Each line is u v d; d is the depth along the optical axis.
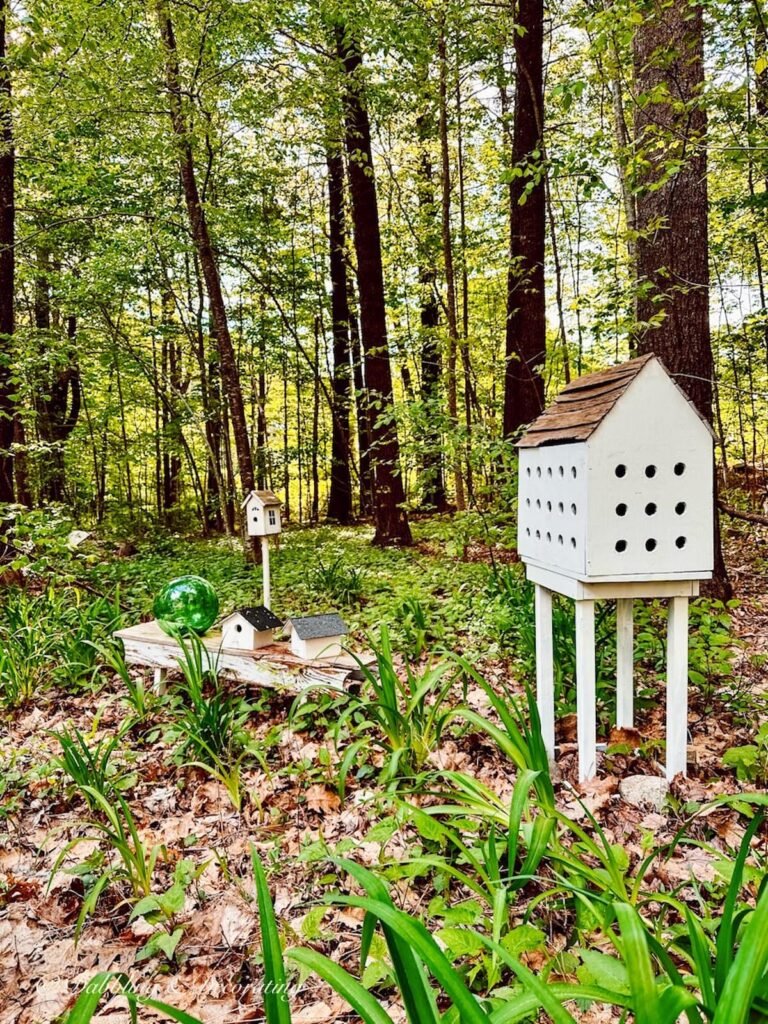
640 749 3.01
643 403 2.58
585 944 1.79
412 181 12.52
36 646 4.50
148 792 3.04
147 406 14.39
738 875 1.34
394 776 2.63
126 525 13.34
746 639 4.41
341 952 1.97
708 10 3.66
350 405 12.09
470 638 4.54
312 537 10.51
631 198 6.66
